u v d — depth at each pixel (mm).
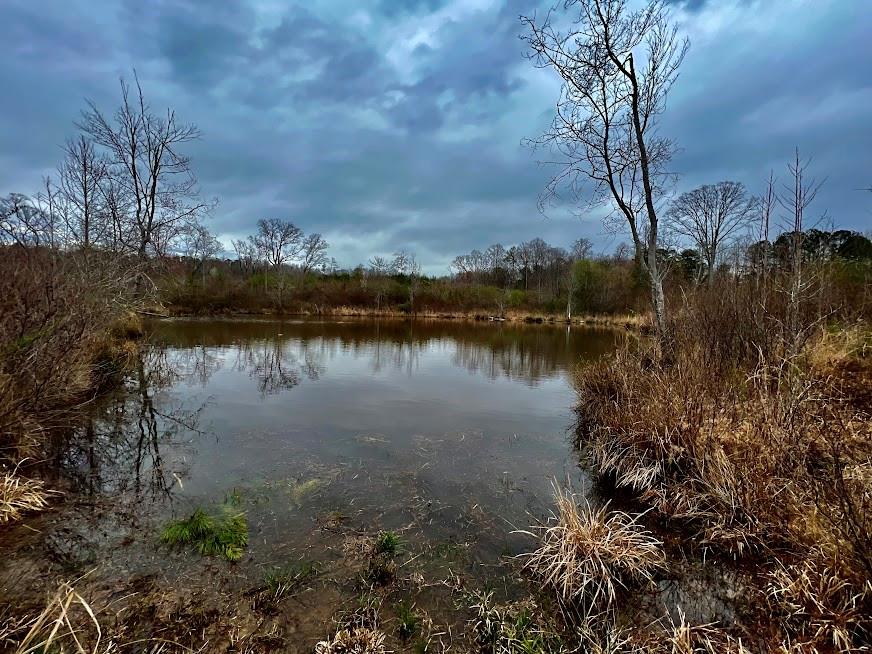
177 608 2875
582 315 34656
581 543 3418
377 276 43281
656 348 7328
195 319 27812
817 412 4172
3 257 5680
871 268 9617
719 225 25750
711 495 4113
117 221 12211
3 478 4227
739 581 3291
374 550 3652
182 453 5766
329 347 17312
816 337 6305
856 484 3232
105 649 2441
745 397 5066
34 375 5047
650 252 8203
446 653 2639
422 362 14234
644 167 8031
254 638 2668
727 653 2529
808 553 3160
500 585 3291
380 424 7340
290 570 3330
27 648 2254
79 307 5992
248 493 4617
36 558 3334
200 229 19141
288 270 49438
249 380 10625
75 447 5812
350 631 2723
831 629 2613
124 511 4137
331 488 4812
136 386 9531
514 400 9328
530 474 5426
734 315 6652
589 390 7523
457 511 4418
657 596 3172
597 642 2715
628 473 4949
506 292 39969
